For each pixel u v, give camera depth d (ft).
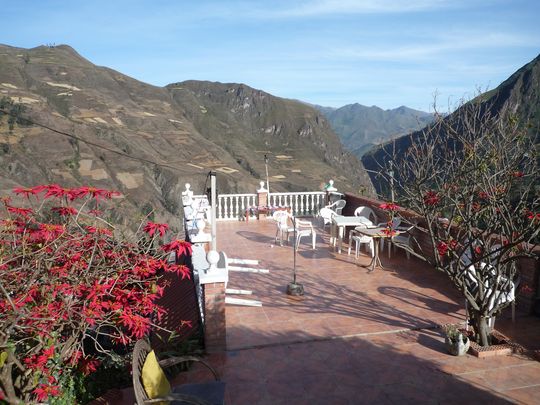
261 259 32.50
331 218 35.47
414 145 21.08
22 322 12.85
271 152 619.26
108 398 15.44
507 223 17.22
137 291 15.87
